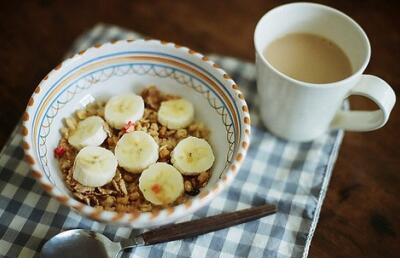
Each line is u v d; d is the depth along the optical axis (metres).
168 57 0.41
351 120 0.43
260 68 0.40
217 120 0.40
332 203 0.41
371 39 0.51
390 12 0.54
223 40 0.52
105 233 0.38
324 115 0.41
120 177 0.38
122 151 0.38
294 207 0.40
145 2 0.54
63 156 0.39
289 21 0.44
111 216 0.32
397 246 0.39
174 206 0.35
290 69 0.43
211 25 0.53
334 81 0.42
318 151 0.43
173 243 0.38
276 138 0.44
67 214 0.39
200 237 0.38
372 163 0.43
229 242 0.38
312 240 0.39
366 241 0.39
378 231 0.40
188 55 0.40
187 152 0.38
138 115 0.40
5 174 0.41
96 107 0.42
